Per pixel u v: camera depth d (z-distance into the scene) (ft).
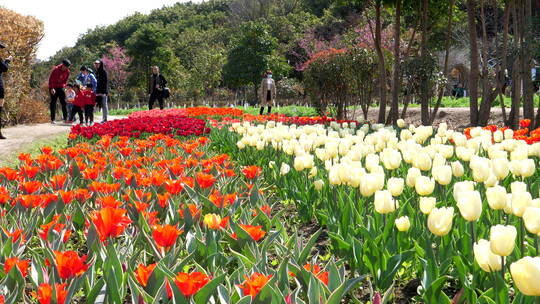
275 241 9.98
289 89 142.41
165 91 69.77
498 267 6.63
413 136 19.61
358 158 14.51
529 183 13.11
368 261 9.38
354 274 10.46
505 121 40.50
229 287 7.04
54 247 9.27
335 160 14.44
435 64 45.37
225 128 33.12
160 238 7.93
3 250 8.79
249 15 242.58
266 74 68.08
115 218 8.17
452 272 9.74
